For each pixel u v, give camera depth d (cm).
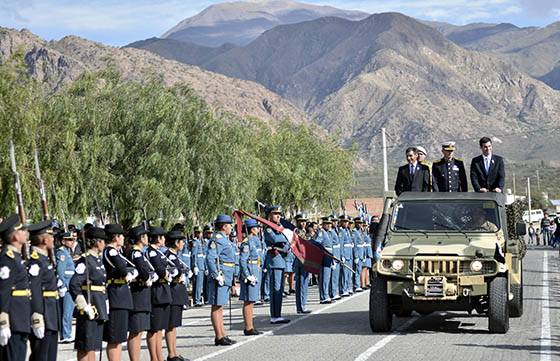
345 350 1734
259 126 6412
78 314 1417
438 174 2259
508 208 2230
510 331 2002
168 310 1678
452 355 1644
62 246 2167
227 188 4072
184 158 3809
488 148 2236
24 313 1224
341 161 7106
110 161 3653
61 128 3388
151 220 3731
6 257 1200
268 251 2314
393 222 2114
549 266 4619
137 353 1580
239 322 2391
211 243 1919
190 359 1700
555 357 1606
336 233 3073
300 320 2359
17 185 1404
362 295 3200
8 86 3056
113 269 1487
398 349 1733
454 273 1941
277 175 6303
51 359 1321
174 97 4028
